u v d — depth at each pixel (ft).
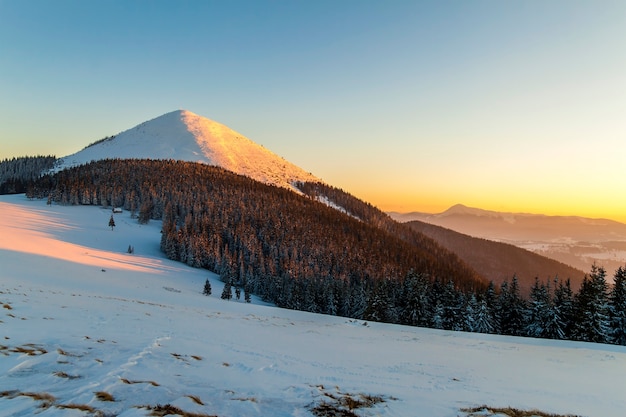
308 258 321.11
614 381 55.72
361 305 207.51
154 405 29.96
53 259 177.78
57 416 25.76
